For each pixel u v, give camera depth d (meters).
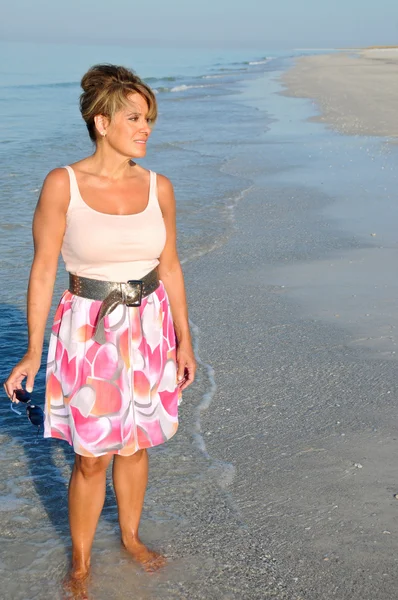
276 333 5.14
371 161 12.09
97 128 2.61
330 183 10.30
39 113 20.95
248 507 3.24
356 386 4.34
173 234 2.85
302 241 7.38
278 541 3.01
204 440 3.80
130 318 2.63
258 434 3.85
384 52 97.12
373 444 3.72
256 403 4.18
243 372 4.56
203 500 3.29
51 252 2.64
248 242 7.39
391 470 3.49
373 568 2.85
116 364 2.60
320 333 5.11
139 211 2.66
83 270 2.61
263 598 2.71
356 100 23.73
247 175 10.98
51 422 2.68
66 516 3.21
